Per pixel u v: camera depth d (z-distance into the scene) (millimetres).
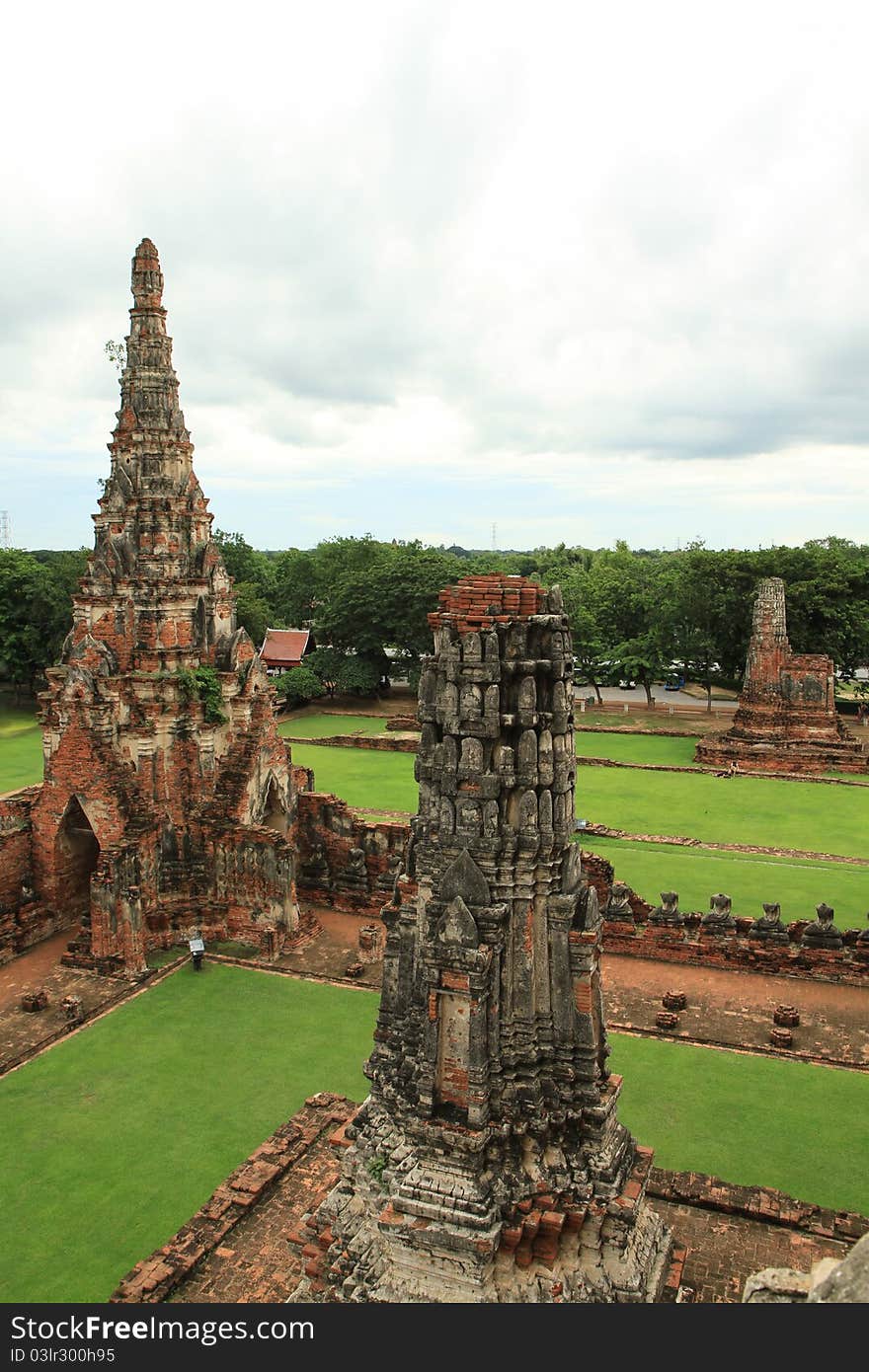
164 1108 24641
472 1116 14727
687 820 54375
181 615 37469
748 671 73938
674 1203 19594
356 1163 16906
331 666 93688
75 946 34125
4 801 36594
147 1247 19500
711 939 34000
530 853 15109
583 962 15344
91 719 34656
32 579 88500
